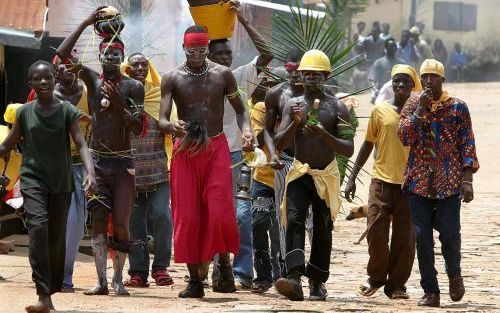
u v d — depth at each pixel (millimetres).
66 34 41469
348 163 30281
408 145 25672
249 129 25766
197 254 25344
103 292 25688
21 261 31688
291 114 25125
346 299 26641
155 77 28922
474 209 48938
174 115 28734
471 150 25359
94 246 25625
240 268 28062
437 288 25516
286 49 31031
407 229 26828
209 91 25547
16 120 22062
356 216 36500
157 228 28531
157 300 24906
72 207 26734
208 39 27281
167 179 28578
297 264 25250
